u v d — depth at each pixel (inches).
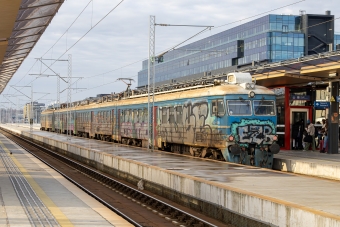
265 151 1019.3
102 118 1996.8
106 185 981.8
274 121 1026.1
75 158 1583.4
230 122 996.6
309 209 410.9
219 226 533.0
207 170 772.6
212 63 3604.8
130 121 1614.2
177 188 689.6
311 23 3324.3
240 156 994.1
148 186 840.9
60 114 2940.5
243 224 509.0
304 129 1264.8
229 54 3415.4
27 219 464.4
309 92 1274.6
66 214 495.2
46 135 2598.4
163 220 608.1
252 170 775.7
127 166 967.6
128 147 1487.5
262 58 3161.9
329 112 1159.6
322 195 510.9
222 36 3531.0
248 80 1060.5
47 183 748.0
